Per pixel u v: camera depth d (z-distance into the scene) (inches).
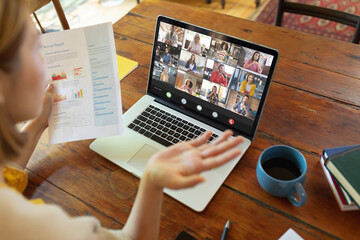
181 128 34.5
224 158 19.1
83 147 33.6
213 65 32.6
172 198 29.1
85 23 112.3
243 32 47.6
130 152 32.5
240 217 27.7
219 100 33.4
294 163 29.5
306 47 44.4
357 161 27.8
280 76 40.7
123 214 28.4
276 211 28.0
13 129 15.1
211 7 118.0
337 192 28.2
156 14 52.3
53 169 31.9
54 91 33.3
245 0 119.5
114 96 33.0
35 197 29.7
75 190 30.2
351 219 27.1
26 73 14.7
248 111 32.0
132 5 119.5
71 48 33.5
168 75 35.8
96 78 33.4
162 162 19.0
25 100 15.7
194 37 32.7
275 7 113.7
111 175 31.3
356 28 50.7
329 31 99.2
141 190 19.9
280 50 44.3
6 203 14.1
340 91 38.4
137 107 36.9
